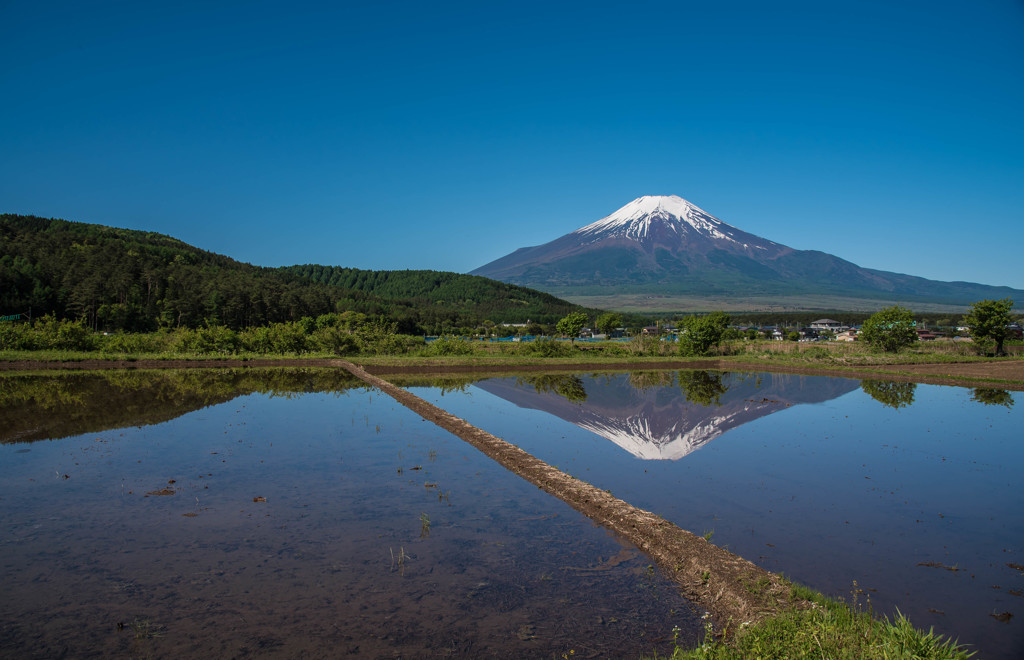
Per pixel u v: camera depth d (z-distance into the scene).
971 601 5.57
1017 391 25.08
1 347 34.22
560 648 4.62
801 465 11.06
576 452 12.09
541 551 6.61
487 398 21.09
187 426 13.70
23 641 4.52
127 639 4.58
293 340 40.91
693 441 13.38
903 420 16.78
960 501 8.84
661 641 4.77
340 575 5.84
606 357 41.34
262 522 7.30
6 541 6.50
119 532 6.84
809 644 4.25
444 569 6.05
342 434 13.07
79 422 13.98
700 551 6.32
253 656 4.38
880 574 6.16
